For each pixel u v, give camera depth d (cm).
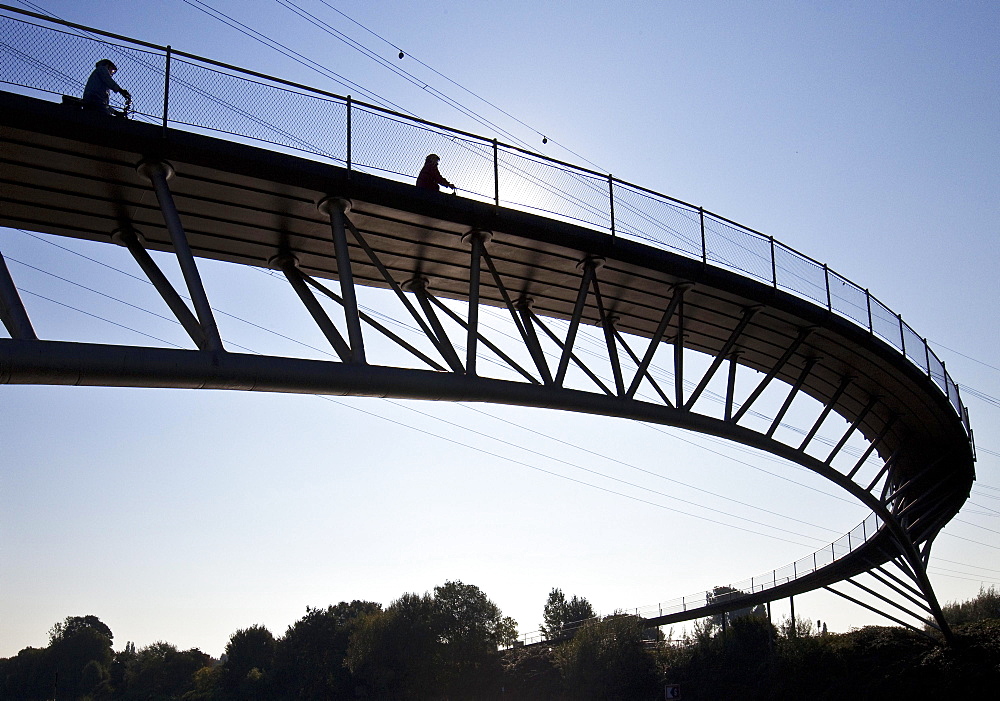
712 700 5725
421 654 8250
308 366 1330
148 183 1465
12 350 1086
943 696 4003
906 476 3753
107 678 15638
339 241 1503
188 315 1369
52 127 1283
